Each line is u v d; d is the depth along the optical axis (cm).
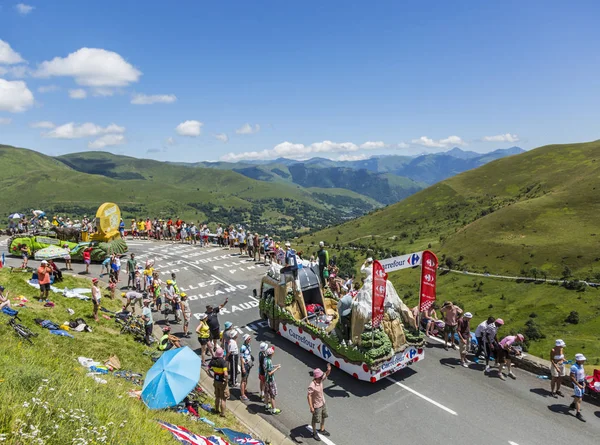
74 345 1383
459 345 1558
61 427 650
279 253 2795
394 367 1402
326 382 1441
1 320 1328
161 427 873
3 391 703
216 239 4150
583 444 1087
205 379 1476
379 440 1123
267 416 1245
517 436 1124
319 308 1828
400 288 14875
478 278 14762
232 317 2098
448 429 1162
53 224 3697
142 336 1727
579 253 13900
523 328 10712
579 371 1200
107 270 2739
